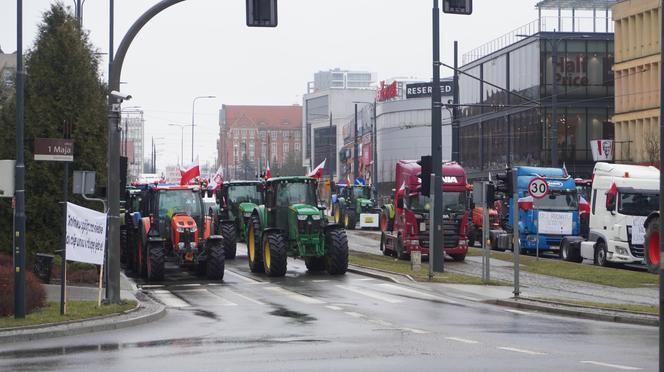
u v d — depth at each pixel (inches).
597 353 674.8
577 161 3486.7
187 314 999.6
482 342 745.0
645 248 1273.4
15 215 895.1
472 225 2345.0
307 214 1493.6
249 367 607.8
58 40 1349.7
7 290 929.5
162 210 1475.1
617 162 3164.4
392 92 5664.4
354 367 603.5
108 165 1043.9
